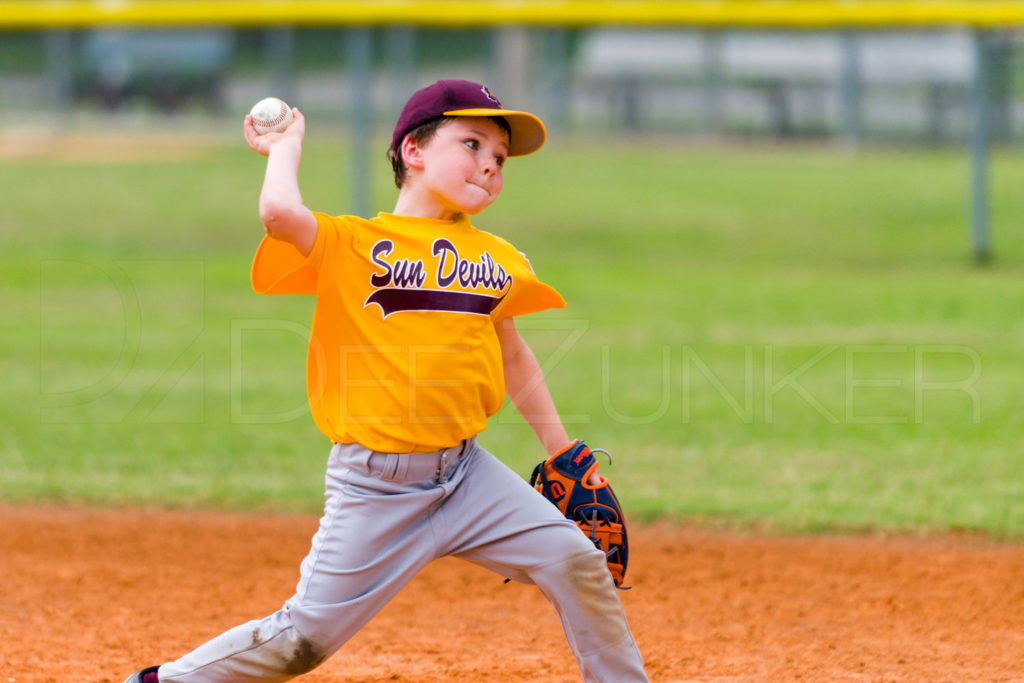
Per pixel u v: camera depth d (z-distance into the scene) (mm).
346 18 47875
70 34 97375
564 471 11430
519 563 10680
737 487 22766
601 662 10812
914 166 82312
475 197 10539
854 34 95188
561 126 98562
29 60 97438
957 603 16812
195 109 100125
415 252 10422
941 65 93312
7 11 47781
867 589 17484
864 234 58719
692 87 98375
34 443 26062
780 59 96812
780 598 17141
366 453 10320
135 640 15438
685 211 65750
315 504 22297
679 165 84500
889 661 14422
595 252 53906
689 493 22406
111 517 21422
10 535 20266
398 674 14078
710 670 14109
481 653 14938
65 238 55656
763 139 98250
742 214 64875
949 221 61469
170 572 18578
